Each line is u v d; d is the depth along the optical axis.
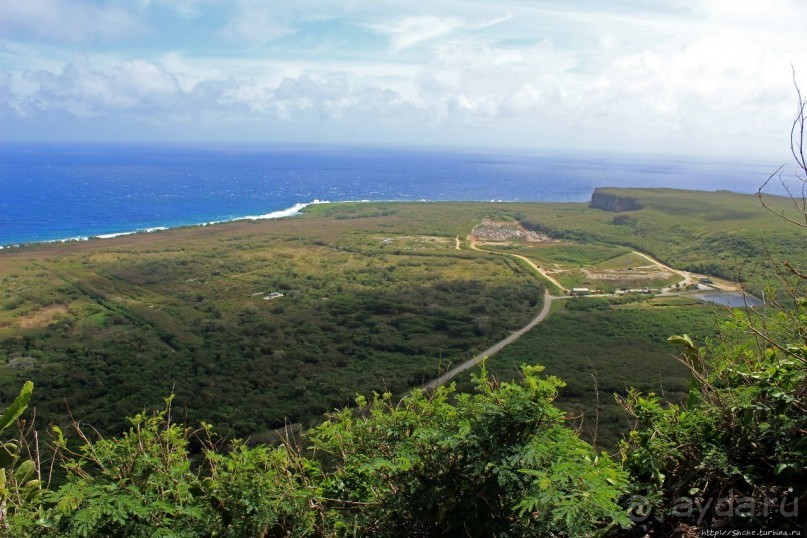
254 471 2.83
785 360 2.93
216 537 2.64
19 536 2.39
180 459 2.84
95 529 2.43
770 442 2.74
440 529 2.76
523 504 2.30
